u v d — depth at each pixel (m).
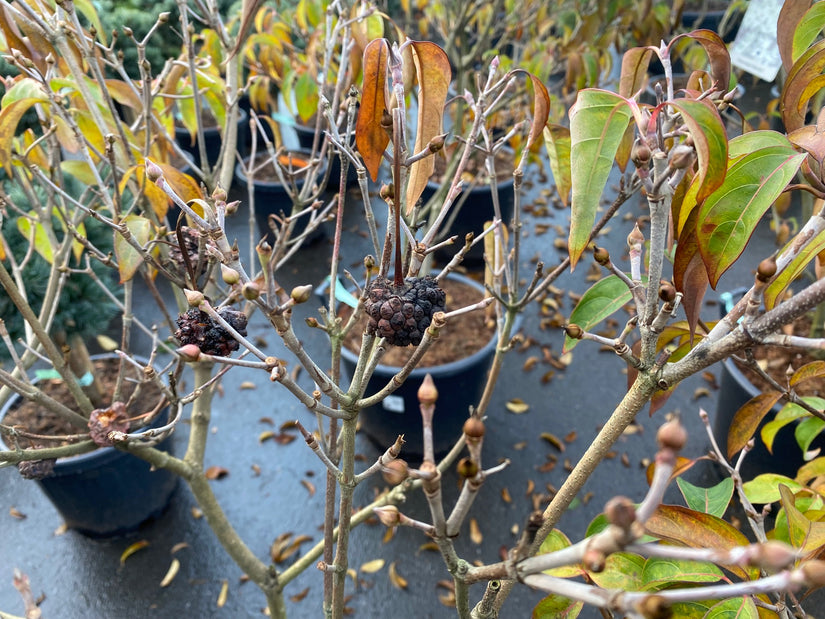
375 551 2.41
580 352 3.36
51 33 1.32
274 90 5.12
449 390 2.49
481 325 2.76
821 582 0.38
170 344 2.99
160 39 4.11
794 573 0.39
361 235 4.35
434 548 2.41
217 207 0.76
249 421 2.99
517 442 2.84
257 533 2.50
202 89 1.89
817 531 0.91
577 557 0.47
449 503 2.56
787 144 0.73
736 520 2.46
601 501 2.59
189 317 1.06
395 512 0.60
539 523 0.55
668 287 0.75
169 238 1.45
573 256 0.71
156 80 1.73
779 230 2.55
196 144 4.64
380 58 0.80
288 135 4.98
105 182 1.89
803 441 1.56
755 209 0.71
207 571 2.36
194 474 1.63
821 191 0.79
